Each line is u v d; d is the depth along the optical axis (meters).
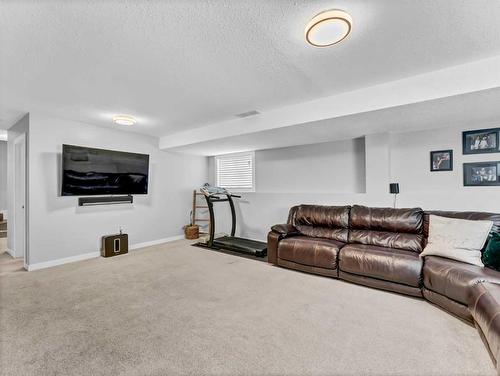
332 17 1.60
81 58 2.16
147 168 4.97
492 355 1.64
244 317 2.26
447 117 3.00
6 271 3.56
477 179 3.27
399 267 2.66
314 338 1.94
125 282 3.11
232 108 3.48
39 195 3.74
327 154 4.51
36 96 3.03
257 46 2.00
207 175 6.49
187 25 1.73
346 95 2.93
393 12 1.62
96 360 1.71
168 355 1.76
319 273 3.29
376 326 2.10
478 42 1.95
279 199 5.03
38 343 1.89
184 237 5.91
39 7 1.53
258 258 4.18
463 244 2.51
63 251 3.97
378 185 3.79
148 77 2.53
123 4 1.52
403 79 2.57
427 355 1.74
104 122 4.19
